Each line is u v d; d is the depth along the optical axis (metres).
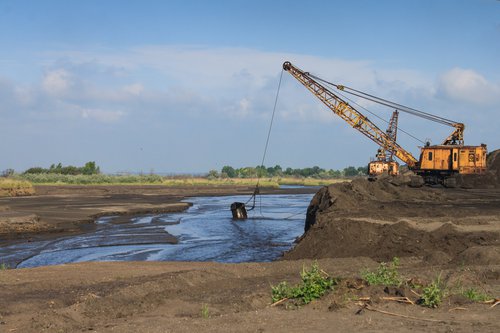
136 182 113.38
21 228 32.56
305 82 62.00
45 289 11.80
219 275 13.52
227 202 66.94
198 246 28.03
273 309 8.77
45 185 94.81
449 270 12.59
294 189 107.00
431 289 8.94
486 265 13.76
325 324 7.59
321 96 62.28
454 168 57.47
